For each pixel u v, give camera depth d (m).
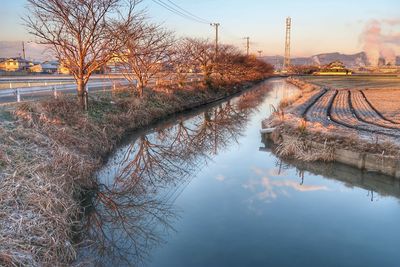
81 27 13.64
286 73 130.50
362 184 10.53
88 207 8.52
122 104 17.72
